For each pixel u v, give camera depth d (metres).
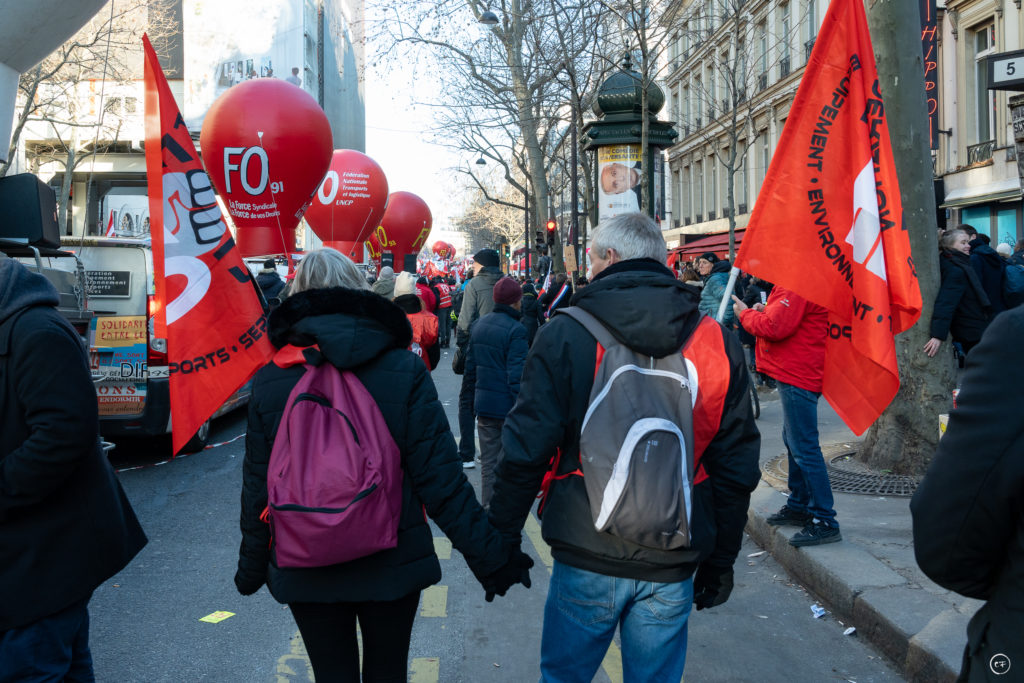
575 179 21.31
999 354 1.60
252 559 2.64
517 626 4.38
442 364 18.59
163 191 3.17
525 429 2.45
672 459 2.24
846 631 4.17
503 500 2.55
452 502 2.54
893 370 3.63
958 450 1.61
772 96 31.45
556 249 24.95
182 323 3.18
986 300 6.45
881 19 6.37
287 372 2.54
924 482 1.69
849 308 3.79
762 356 5.08
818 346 4.86
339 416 2.38
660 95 12.89
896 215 3.71
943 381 6.43
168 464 8.40
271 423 2.51
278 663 3.93
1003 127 19.81
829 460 6.97
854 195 3.75
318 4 55.81
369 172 17.66
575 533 2.44
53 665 2.51
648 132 12.48
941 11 21.75
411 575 2.49
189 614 4.55
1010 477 1.54
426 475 2.53
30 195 4.20
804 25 28.92
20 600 2.43
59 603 2.49
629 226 2.65
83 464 2.60
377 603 2.50
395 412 2.51
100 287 8.05
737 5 20.28
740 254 3.82
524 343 6.37
